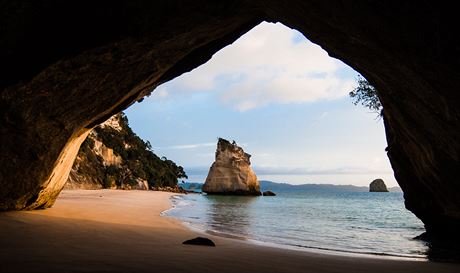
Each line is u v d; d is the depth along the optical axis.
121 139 85.81
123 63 10.33
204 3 9.20
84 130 13.55
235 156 89.56
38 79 9.23
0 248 6.18
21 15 8.06
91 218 13.21
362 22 6.31
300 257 8.38
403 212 38.47
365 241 14.35
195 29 10.16
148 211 21.61
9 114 9.58
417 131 9.85
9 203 11.50
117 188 74.75
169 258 6.51
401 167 14.47
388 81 8.41
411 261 9.05
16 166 10.83
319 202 62.38
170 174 102.56
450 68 5.64
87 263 5.42
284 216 26.25
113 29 9.10
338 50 8.62
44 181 12.16
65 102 10.48
